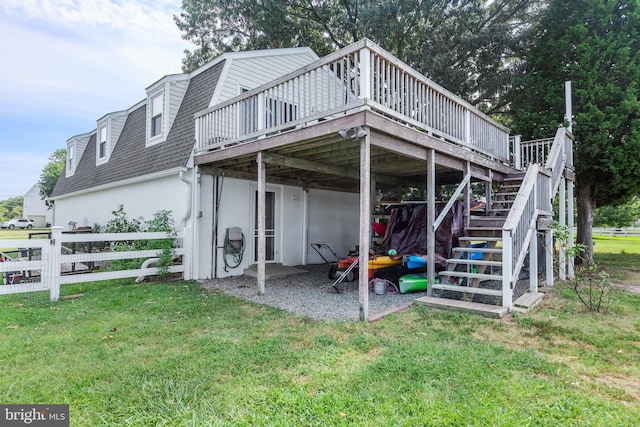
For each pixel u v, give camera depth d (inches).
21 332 155.9
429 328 165.0
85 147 574.6
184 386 107.9
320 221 417.1
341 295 242.7
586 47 350.9
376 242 333.4
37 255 330.0
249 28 587.2
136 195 372.8
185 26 616.4
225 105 271.0
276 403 98.9
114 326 165.3
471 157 271.0
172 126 350.9
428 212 227.8
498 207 330.3
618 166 343.9
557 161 285.3
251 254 339.0
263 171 241.9
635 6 340.5
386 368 120.7
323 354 133.8
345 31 574.2
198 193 296.2
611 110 342.3
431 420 91.0
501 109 558.3
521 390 106.0
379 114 185.9
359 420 91.4
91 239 241.1
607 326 167.9
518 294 245.0
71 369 119.4
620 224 991.0
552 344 145.3
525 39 455.5
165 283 277.0
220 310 196.2
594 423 90.5
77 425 89.7
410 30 515.8
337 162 292.8
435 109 234.2
